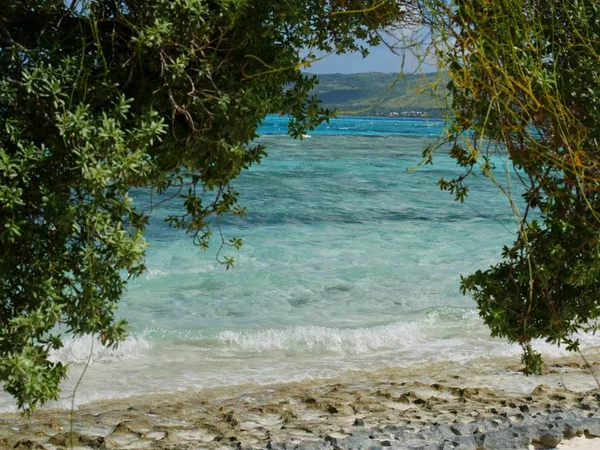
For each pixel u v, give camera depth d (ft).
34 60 9.96
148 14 10.26
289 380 28.32
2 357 10.39
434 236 59.21
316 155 149.28
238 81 11.16
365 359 31.37
